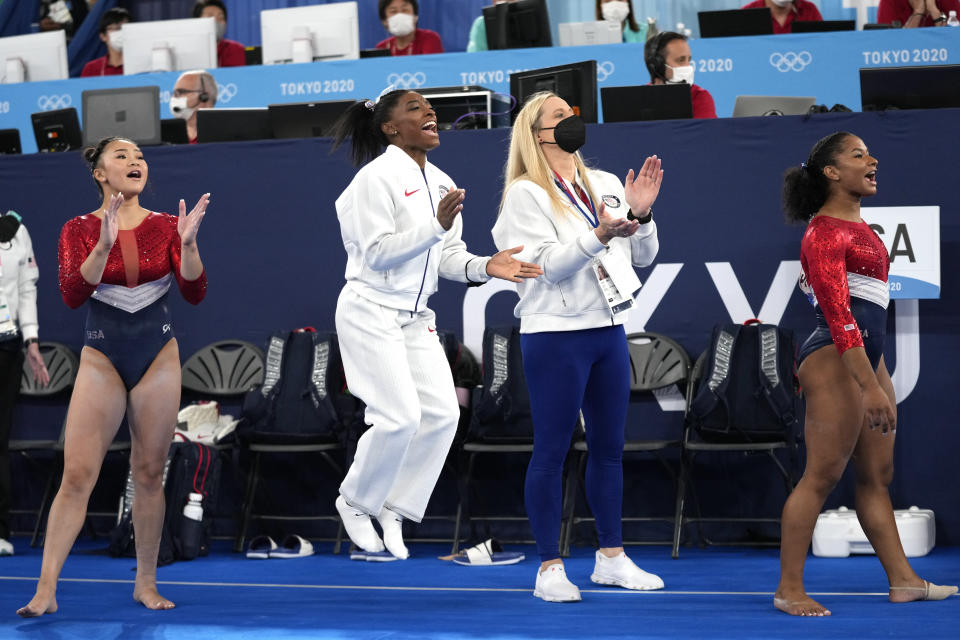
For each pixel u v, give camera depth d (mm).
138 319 9172
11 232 13781
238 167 14992
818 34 18594
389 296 9531
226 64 22469
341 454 14516
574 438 12930
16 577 11836
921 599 9289
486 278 9734
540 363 9672
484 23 20484
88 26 26141
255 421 13680
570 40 20594
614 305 9500
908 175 13375
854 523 12344
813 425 8898
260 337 14891
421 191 9617
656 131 14008
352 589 10703
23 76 22188
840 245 8805
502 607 9383
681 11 25578
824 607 8953
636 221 8789
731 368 12867
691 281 13914
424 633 8102
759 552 13078
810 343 9070
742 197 13805
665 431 13914
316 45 20938
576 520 13828
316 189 14797
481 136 14344
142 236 9188
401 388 9414
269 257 14898
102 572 12133
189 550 12852
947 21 20266
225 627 8438
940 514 13297
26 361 14992
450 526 14289
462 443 13859
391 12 22453
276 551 13156
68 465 9086
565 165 9961
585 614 8922
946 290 13359
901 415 13422
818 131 13625
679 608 9164
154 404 9211
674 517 13688
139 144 15922
